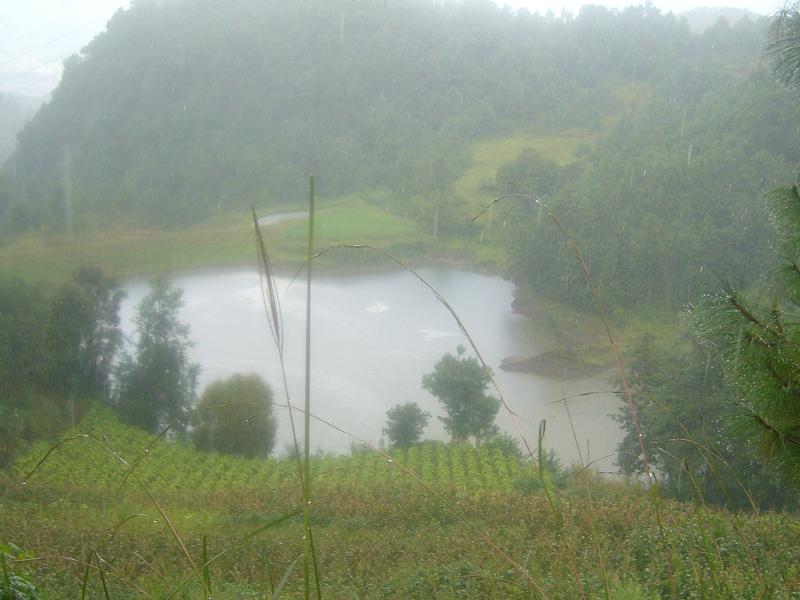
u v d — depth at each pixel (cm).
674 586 304
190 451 1603
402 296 2761
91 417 1767
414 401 1959
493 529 733
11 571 273
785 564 399
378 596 511
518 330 2342
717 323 306
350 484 1186
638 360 1191
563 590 391
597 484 1025
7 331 1816
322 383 2077
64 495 1159
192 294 2722
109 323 2017
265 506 974
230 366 2181
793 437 294
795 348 290
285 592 487
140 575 513
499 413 1705
